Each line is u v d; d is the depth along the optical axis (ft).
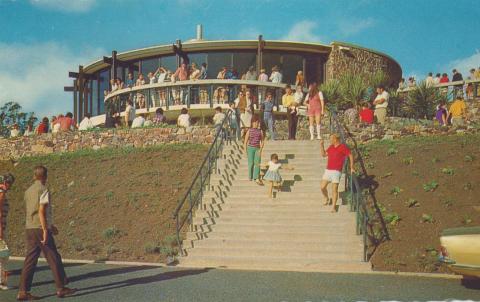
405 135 58.03
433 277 31.50
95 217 47.73
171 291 27.02
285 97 64.49
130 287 28.12
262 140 48.60
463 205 40.96
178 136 63.36
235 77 85.40
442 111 67.10
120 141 65.82
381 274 32.53
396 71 104.68
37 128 75.87
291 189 46.50
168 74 87.30
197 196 44.65
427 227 38.68
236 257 36.55
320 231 39.37
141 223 45.03
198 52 92.38
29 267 25.38
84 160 62.44
